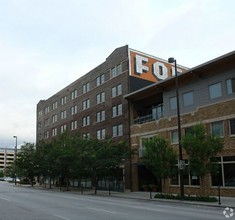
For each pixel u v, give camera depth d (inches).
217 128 1208.2
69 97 2613.2
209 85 1294.3
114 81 1936.5
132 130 1706.4
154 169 1127.0
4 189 1913.1
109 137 1606.8
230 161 1141.7
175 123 1406.3
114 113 1911.9
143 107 1806.1
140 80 1846.7
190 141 981.2
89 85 2272.4
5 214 639.8
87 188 2060.8
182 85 1423.5
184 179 1311.5
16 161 2613.2
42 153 2305.6
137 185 1642.5
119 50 1907.0
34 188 2166.6
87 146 1662.2
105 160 1493.6
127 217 589.3
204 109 1263.5
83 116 2327.8
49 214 638.5
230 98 1199.6
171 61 1096.2
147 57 1914.4
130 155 1535.4
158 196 1132.5
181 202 942.4
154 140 1120.8
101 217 589.3
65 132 2118.6
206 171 980.6
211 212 689.6
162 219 561.3
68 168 1847.9
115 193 1494.8
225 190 1140.5
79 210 717.3
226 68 1229.7
